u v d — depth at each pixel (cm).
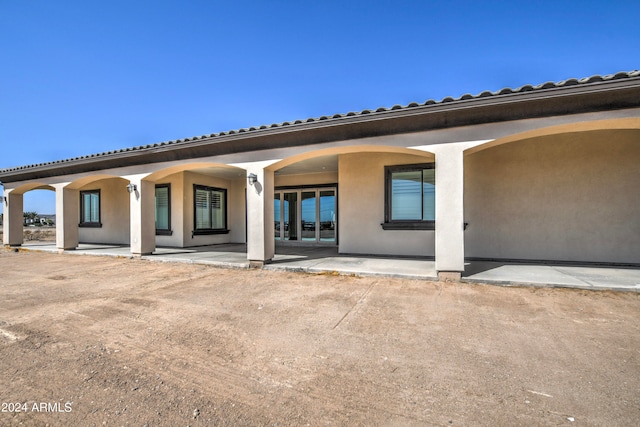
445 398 251
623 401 242
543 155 786
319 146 720
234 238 1447
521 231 802
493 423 221
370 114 633
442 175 615
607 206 740
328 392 262
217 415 234
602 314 426
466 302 486
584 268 693
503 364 302
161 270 784
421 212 892
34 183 1212
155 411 240
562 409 234
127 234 1367
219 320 433
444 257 612
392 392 260
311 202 1284
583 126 544
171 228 1250
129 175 985
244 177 1391
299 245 1299
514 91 528
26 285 651
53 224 3569
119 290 601
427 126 624
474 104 560
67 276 736
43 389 271
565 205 770
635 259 720
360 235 955
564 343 343
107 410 242
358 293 548
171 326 413
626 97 503
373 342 356
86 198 1514
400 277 643
